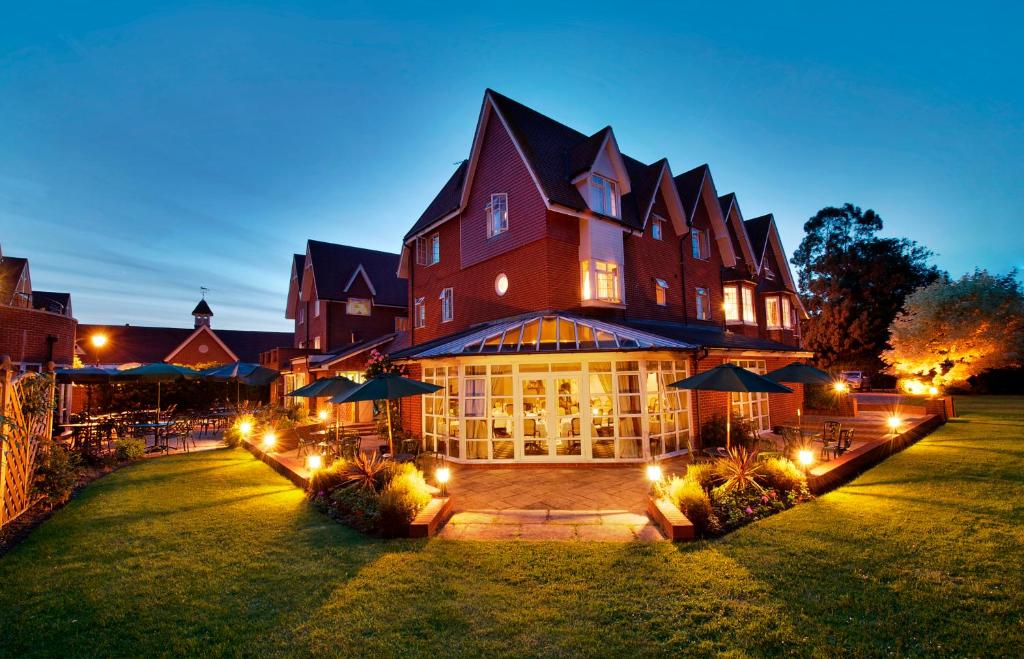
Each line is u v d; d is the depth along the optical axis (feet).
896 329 107.76
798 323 112.98
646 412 42.29
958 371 100.17
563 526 25.80
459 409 44.62
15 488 27.76
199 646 14.89
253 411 69.56
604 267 58.29
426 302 76.23
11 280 87.10
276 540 23.80
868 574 18.69
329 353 99.09
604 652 14.30
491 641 14.97
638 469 40.40
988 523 23.65
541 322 47.11
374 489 30.73
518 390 44.09
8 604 17.61
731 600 17.07
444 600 17.56
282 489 34.71
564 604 17.12
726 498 26.96
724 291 84.74
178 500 31.81
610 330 44.24
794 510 27.04
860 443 49.29
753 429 49.73
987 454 40.27
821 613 16.10
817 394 68.85
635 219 64.18
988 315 97.25
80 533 25.26
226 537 24.25
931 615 15.75
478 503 31.27
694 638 14.92
